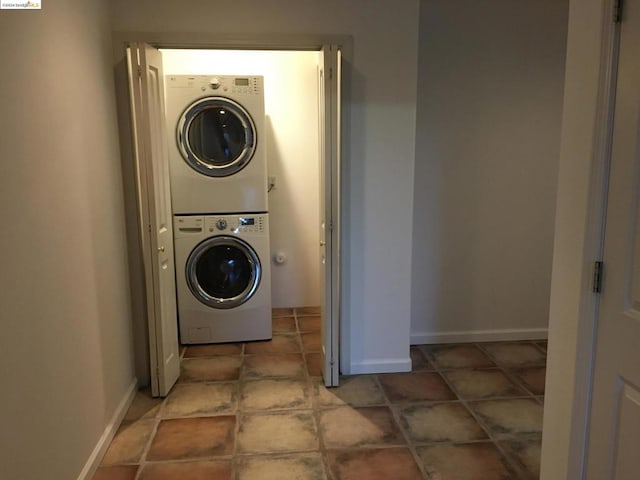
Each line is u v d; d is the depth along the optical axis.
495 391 2.92
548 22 3.44
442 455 2.29
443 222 3.60
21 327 1.54
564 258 1.63
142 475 2.15
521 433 2.47
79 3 2.15
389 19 2.83
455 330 3.73
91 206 2.24
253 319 3.71
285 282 4.52
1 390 1.41
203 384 3.02
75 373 1.99
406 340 3.15
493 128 3.52
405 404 2.76
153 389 2.83
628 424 1.34
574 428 1.57
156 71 2.75
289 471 2.17
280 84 4.21
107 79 2.55
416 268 3.63
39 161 1.71
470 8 3.37
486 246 3.65
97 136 2.36
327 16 2.80
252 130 3.50
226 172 3.53
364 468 2.19
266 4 2.76
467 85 3.45
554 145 3.57
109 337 2.45
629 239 1.33
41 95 1.74
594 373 1.49
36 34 1.71
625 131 1.33
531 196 3.62
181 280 3.61
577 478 1.57
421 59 3.39
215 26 2.75
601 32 1.41
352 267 3.03
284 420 2.60
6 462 1.43
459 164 3.54
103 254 2.39
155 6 2.69
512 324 3.77
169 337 2.92
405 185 2.98
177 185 3.52
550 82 3.50
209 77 3.42
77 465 1.99
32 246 1.63
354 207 2.97
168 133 3.46
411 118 2.92
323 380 3.06
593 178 1.45
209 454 2.30
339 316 3.05
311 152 4.33
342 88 2.86
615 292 1.39
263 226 3.62
